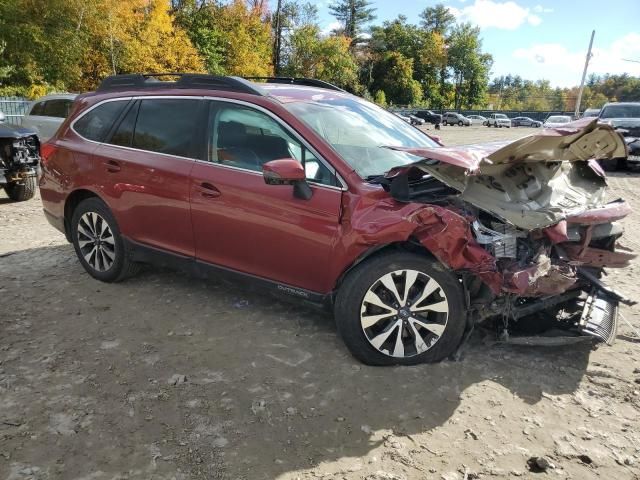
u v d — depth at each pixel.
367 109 4.49
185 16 45.75
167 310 4.29
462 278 3.37
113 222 4.60
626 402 3.12
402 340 3.41
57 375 3.33
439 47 88.00
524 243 3.30
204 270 4.10
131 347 3.69
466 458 2.64
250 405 3.04
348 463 2.60
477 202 3.22
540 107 121.75
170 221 4.18
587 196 3.77
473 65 91.88
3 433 2.77
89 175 4.65
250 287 3.90
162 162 4.20
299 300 3.67
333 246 3.39
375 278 3.29
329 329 3.96
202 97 4.13
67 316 4.16
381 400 3.09
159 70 36.28
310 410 3.00
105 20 31.11
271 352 3.63
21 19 26.77
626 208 3.69
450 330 3.38
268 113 3.80
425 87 90.19
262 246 3.71
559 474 2.55
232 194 3.79
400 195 3.28
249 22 51.12
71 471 2.52
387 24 90.25
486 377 3.33
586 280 3.73
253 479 2.49
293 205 3.53
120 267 4.67
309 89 4.45
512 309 3.43
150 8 36.41
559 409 3.04
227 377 3.32
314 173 3.54
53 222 5.11
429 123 62.06
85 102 4.94
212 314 4.21
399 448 2.71
